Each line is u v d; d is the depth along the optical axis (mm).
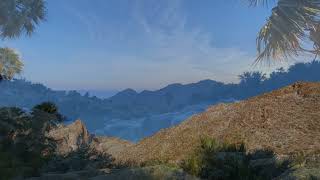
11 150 9789
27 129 10703
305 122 17812
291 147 15516
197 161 11094
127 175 8203
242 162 11117
